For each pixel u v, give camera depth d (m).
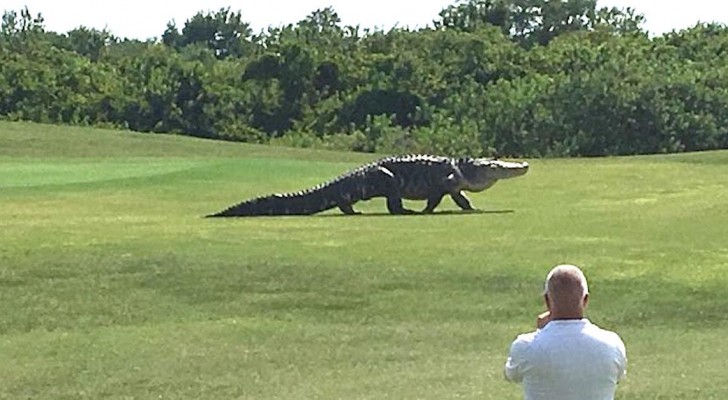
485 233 20.75
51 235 19.95
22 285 16.38
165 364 13.18
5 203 26.72
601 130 67.56
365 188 24.64
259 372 12.86
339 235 20.42
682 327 14.80
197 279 16.77
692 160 43.09
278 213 24.25
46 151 49.78
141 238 19.64
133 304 15.73
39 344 14.04
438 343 14.09
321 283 16.64
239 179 33.66
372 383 12.29
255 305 15.77
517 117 69.62
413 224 22.17
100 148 51.59
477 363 13.11
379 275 17.02
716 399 11.42
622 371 6.82
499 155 68.81
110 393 12.09
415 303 15.82
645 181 31.98
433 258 18.11
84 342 14.12
